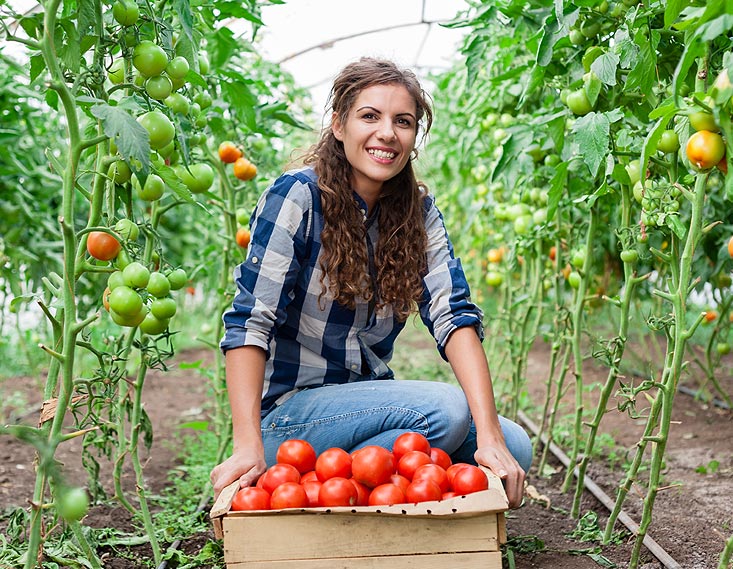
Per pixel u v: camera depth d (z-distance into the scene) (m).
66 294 1.50
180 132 1.74
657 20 1.96
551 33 2.15
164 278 1.68
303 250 2.07
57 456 3.20
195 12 2.32
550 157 2.72
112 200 1.77
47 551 1.87
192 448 3.29
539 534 2.31
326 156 2.09
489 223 4.36
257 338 1.89
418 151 2.17
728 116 1.44
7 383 4.70
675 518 2.38
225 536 1.54
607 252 3.42
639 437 3.40
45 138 3.90
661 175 2.13
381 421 2.10
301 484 1.73
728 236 3.01
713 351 5.09
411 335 7.04
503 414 3.81
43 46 1.41
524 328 3.47
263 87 3.17
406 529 1.53
